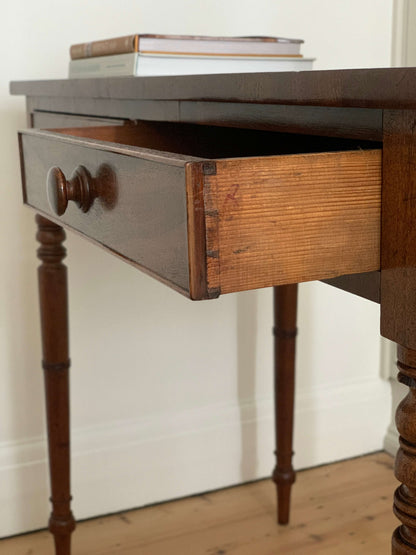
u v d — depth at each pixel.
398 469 0.70
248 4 1.69
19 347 1.64
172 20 1.64
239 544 1.59
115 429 1.73
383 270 0.68
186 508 1.75
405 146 0.63
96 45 1.28
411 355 0.67
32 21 1.55
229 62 1.19
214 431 1.80
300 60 1.22
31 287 1.63
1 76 1.55
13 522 1.66
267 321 1.83
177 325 1.75
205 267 0.60
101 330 1.69
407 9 1.77
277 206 0.62
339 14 1.76
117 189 0.74
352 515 1.69
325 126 0.72
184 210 0.60
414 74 0.57
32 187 1.05
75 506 1.70
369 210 0.66
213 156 1.02
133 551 1.57
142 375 1.74
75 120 1.26
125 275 1.69
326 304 1.88
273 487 1.83
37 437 1.68
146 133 1.07
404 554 0.70
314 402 1.90
